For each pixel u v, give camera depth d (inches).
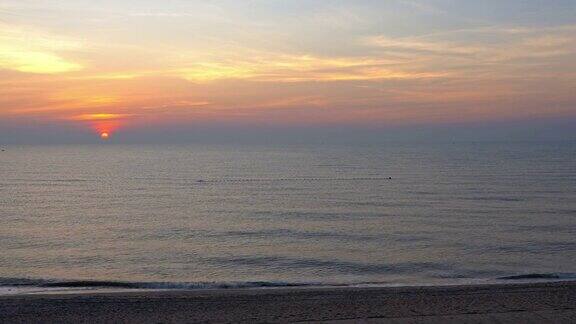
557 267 1052.5
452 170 4576.8
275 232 1620.3
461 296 517.7
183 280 939.3
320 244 1393.9
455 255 1214.9
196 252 1280.8
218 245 1387.8
